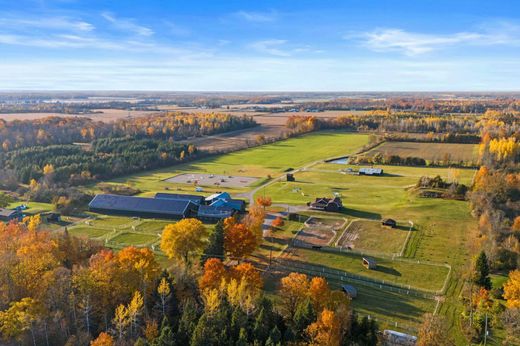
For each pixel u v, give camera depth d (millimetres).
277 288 89812
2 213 136375
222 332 63469
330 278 95438
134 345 62969
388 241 116562
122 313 66750
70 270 78875
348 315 70125
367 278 95188
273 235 121625
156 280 76250
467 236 118875
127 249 81688
